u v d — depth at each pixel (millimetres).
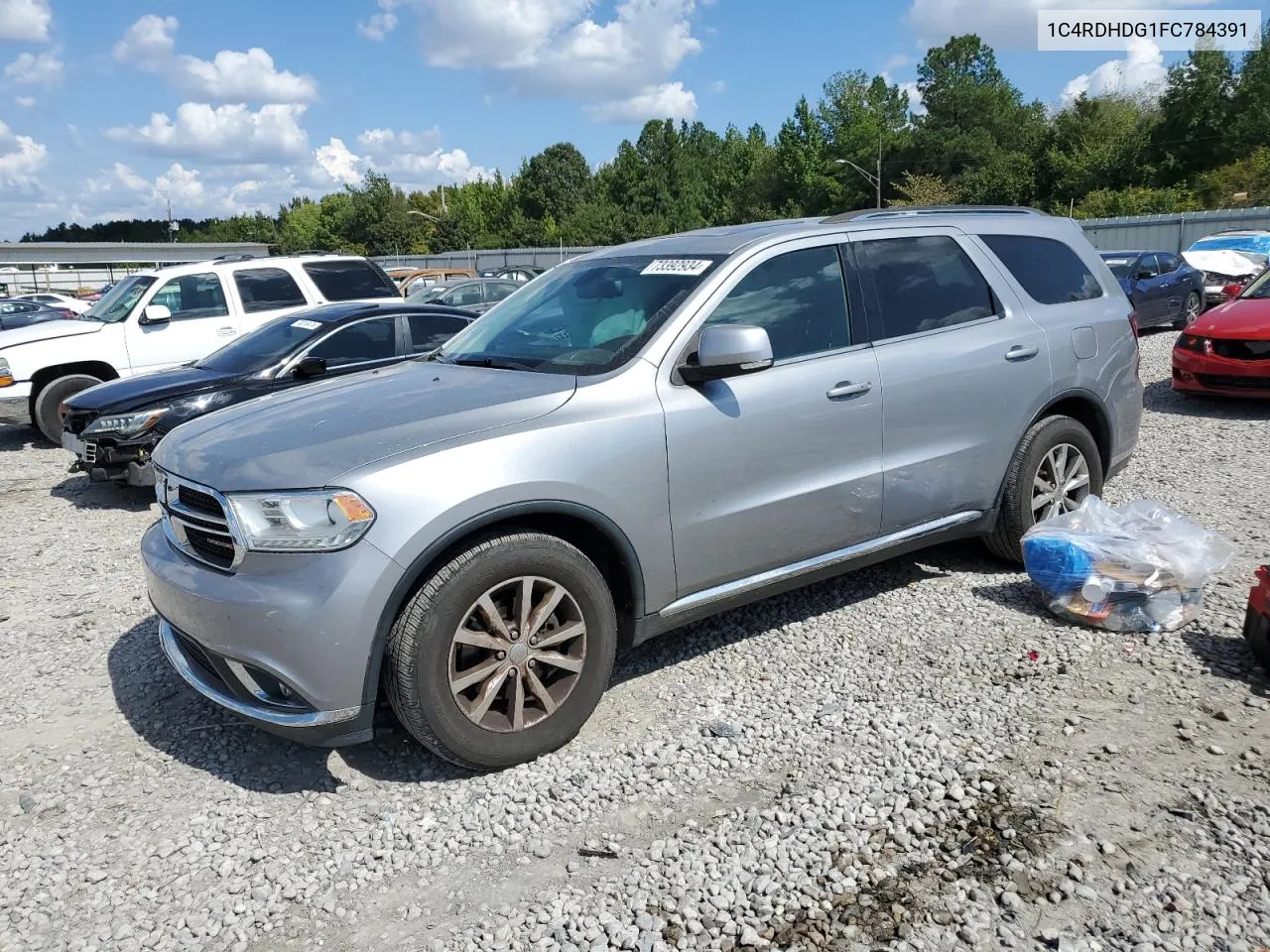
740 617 4641
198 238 116625
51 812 3291
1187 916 2502
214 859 2988
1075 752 3279
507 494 3205
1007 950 2438
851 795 3117
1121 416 5297
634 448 3500
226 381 7645
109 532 7051
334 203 107625
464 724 3221
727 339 3512
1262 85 57938
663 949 2500
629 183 100438
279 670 3043
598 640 3486
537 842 2982
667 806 3141
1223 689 3652
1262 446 7727
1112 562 4207
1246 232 20953
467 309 8852
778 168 88188
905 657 4086
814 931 2531
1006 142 82125
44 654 4691
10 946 2641
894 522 4355
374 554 3010
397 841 3029
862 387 4125
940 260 4652
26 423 10484
